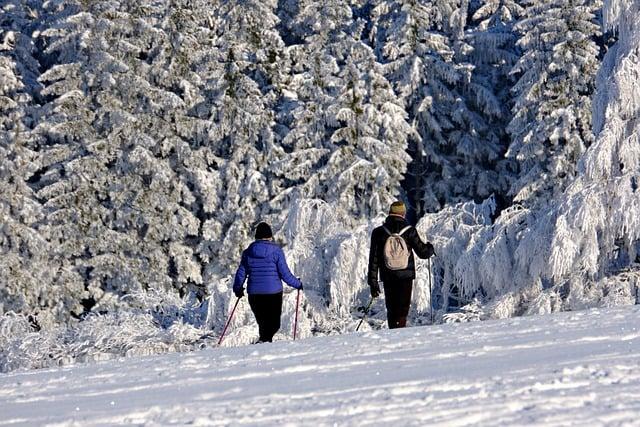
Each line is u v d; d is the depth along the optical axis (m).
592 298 30.66
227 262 54.78
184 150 56.03
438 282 33.59
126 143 55.19
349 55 55.91
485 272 31.05
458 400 5.76
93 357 31.05
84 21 55.06
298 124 55.22
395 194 54.19
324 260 32.44
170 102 55.56
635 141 31.28
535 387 6.05
